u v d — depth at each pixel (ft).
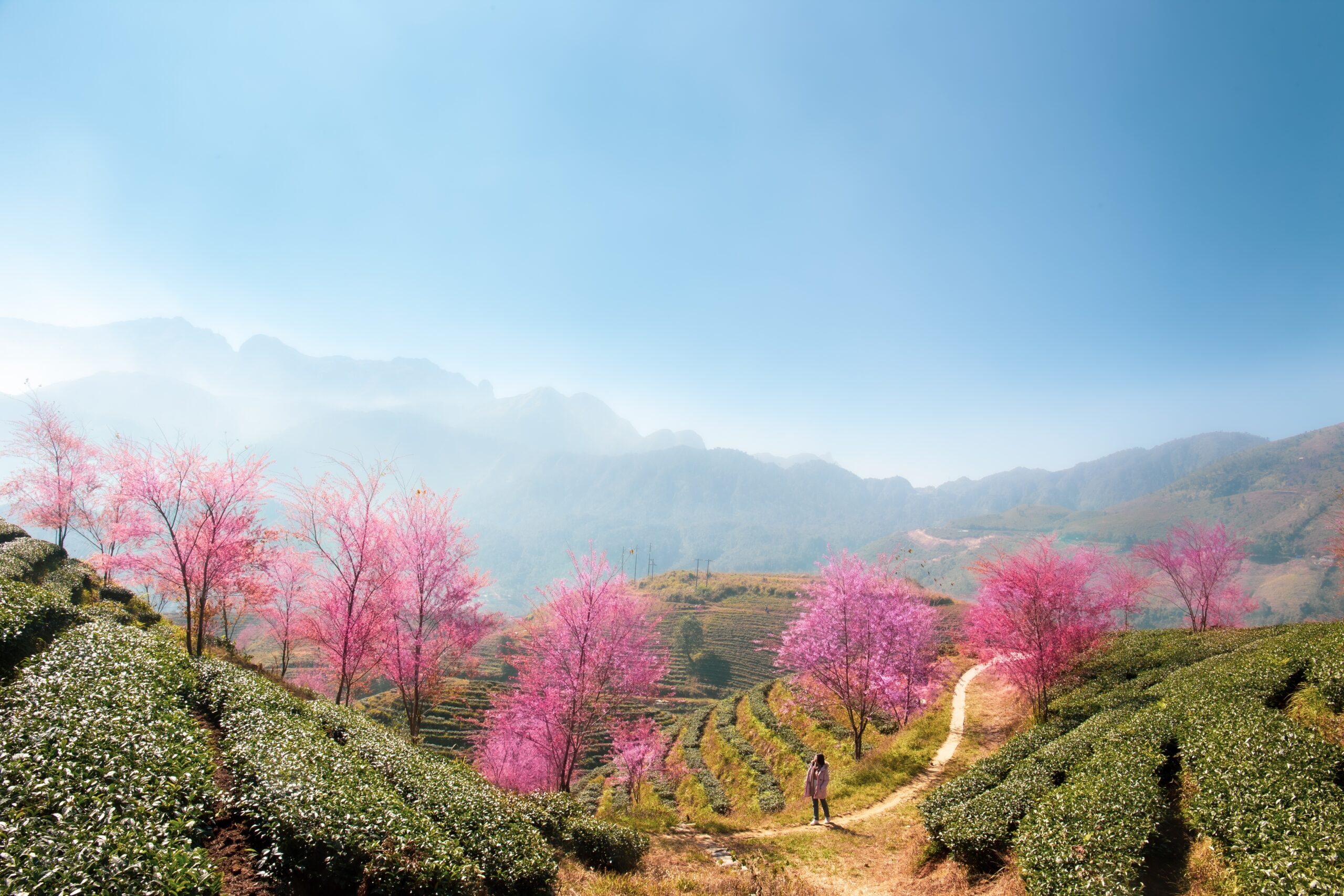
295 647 110.32
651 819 74.43
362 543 87.25
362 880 29.25
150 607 119.85
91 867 21.02
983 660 106.32
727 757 132.67
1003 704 108.17
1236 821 33.32
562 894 38.58
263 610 106.83
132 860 21.90
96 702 35.40
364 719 65.31
